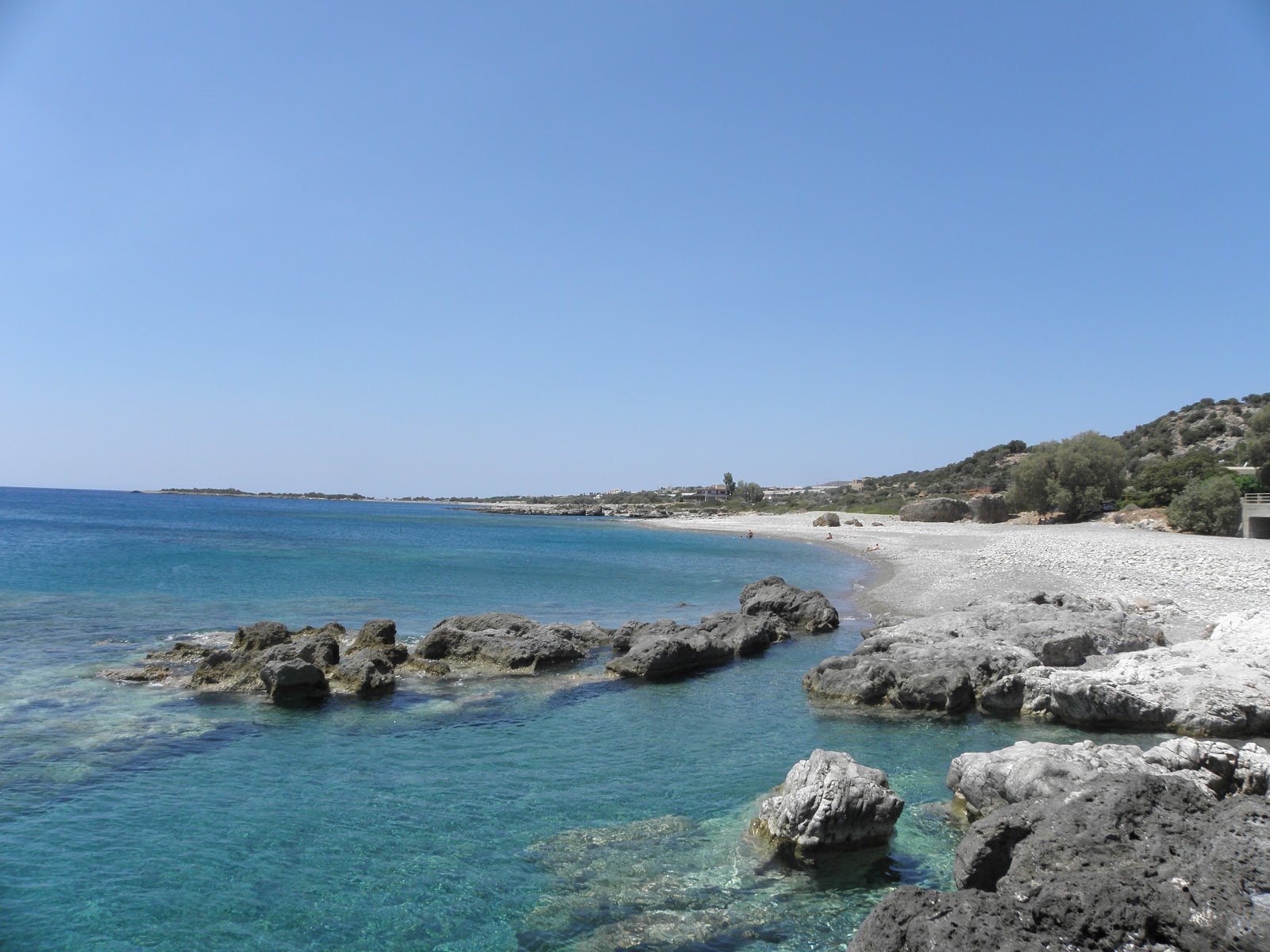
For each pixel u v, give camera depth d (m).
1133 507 76.94
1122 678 17.70
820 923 9.49
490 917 9.70
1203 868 7.25
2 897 10.06
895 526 97.94
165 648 24.67
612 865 11.00
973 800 12.09
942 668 19.09
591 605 37.50
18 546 62.34
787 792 11.91
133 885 10.43
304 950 9.04
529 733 17.22
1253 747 12.02
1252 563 37.91
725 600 40.50
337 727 17.39
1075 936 7.14
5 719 17.36
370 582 44.91
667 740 16.73
